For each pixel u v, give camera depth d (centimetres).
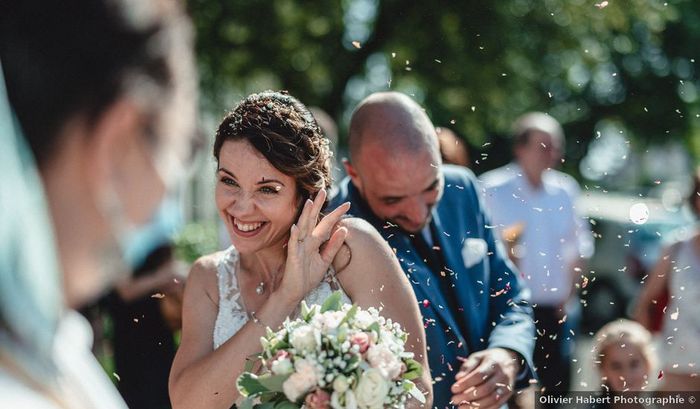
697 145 2520
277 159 252
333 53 1416
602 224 1147
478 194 351
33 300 78
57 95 77
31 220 77
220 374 248
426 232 326
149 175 81
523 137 633
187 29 83
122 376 395
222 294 272
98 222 80
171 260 310
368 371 212
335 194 331
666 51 2406
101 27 77
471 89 1420
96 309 361
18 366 78
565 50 1460
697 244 506
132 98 78
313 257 253
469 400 297
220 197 259
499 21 1411
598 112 2405
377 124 315
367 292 260
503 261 351
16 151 77
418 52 1417
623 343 459
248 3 1334
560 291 615
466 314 324
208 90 1312
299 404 218
